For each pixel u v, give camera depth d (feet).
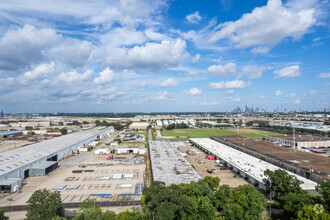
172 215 121.80
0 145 469.57
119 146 420.36
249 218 139.54
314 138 467.11
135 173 263.08
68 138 460.96
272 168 252.42
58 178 244.22
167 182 203.31
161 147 386.52
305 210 125.59
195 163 315.58
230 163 280.31
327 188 139.74
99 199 186.91
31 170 254.06
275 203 169.99
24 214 163.32
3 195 196.65
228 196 159.74
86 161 325.42
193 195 154.71
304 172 228.84
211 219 137.69
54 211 133.59
